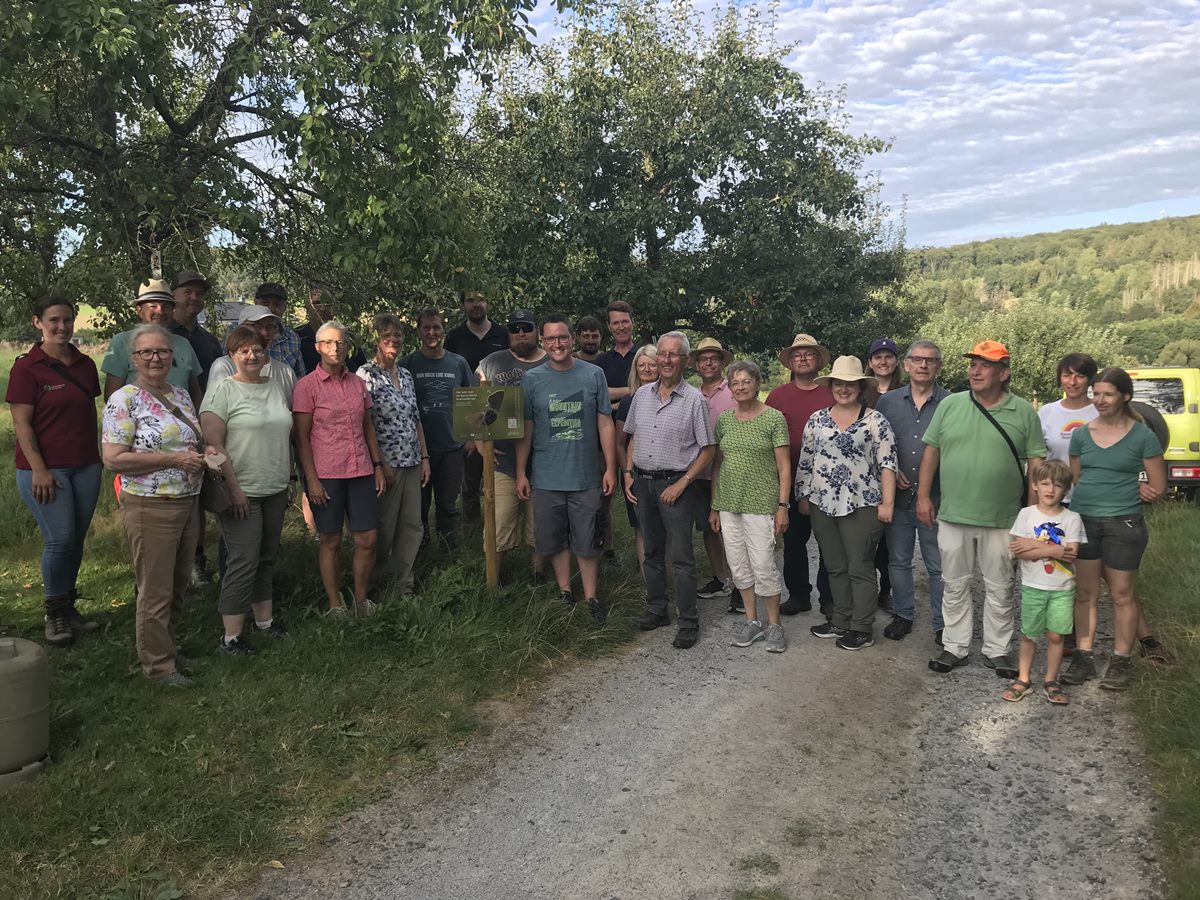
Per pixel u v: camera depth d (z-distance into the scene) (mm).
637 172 15422
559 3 7848
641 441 5285
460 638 4906
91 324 8734
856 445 4973
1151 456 4277
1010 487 4504
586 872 2996
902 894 2857
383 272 8352
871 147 16906
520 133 14969
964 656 4809
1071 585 4219
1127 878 2904
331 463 5000
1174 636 4887
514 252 14133
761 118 15648
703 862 3045
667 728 4117
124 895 2771
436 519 6785
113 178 7035
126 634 4957
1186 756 3588
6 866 2891
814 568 7219
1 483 8758
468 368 6684
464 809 3412
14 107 5828
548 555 5496
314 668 4504
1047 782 3557
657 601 5551
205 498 4395
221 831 3180
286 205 7996
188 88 8273
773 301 16078
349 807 3406
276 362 5379
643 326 16141
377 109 7191
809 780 3615
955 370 29438
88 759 3557
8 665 3307
